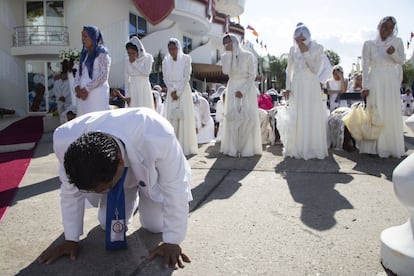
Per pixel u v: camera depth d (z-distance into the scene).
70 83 9.85
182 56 5.86
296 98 5.07
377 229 2.57
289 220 2.79
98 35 4.51
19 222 2.88
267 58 42.25
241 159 5.25
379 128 4.89
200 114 7.45
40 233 2.67
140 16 19.55
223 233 2.58
